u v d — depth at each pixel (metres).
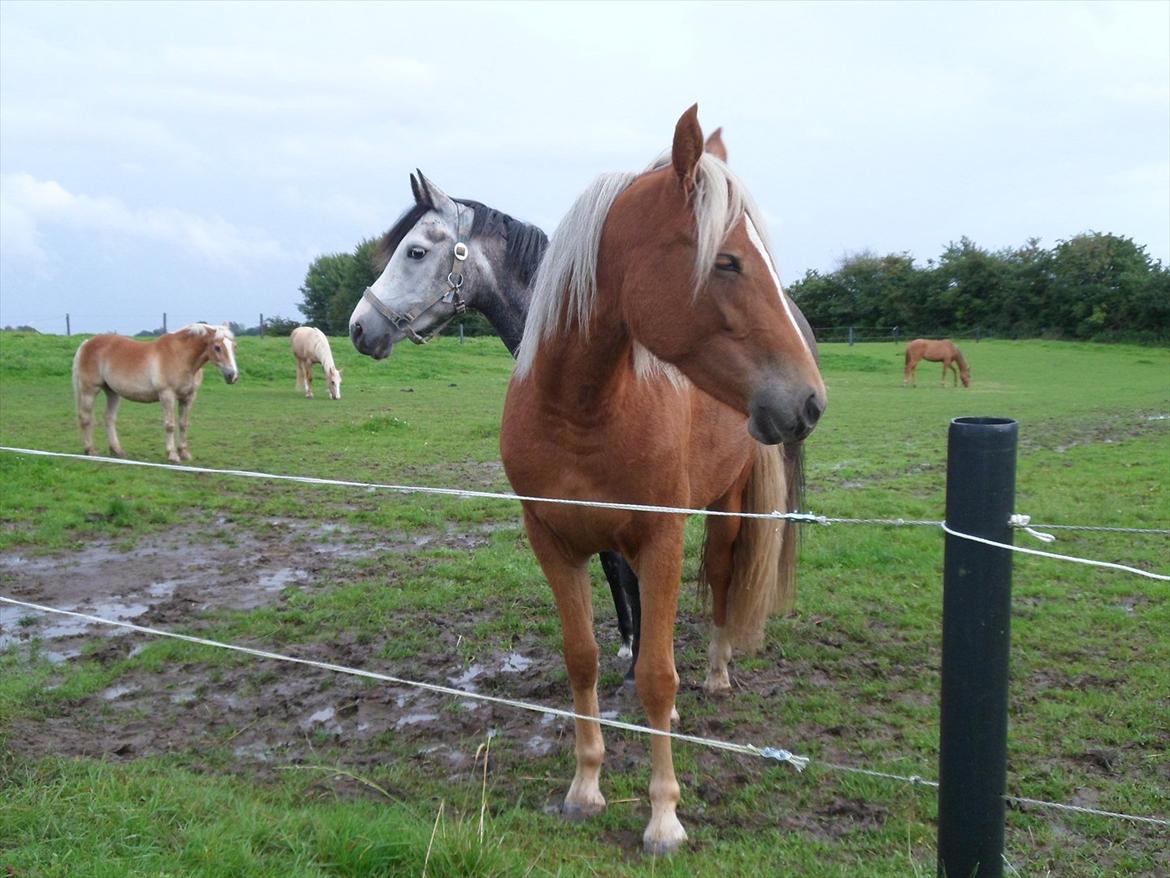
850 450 11.74
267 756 3.46
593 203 2.55
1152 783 3.17
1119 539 6.59
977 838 2.14
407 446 11.70
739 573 3.91
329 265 46.09
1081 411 16.55
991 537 2.03
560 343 2.59
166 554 6.57
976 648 2.07
